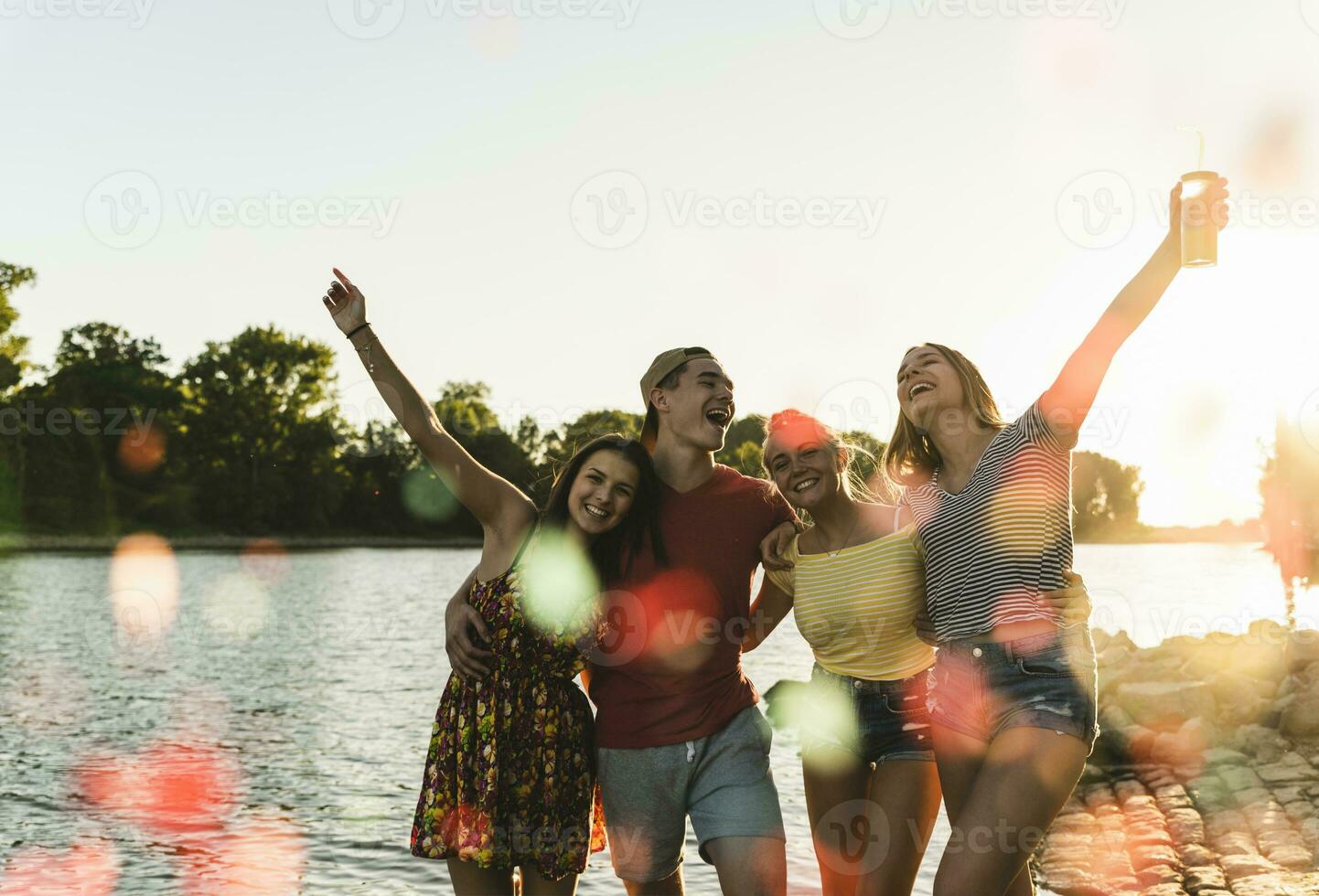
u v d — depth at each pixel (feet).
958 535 13.12
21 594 125.29
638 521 14.23
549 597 13.75
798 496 14.67
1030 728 12.18
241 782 32.91
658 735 13.87
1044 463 12.80
